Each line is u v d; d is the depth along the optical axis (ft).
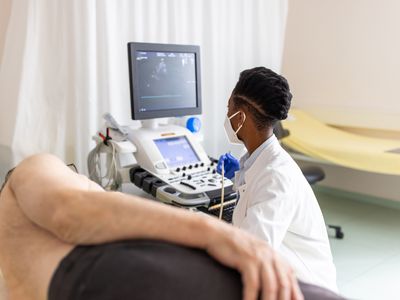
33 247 1.92
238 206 4.83
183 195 5.63
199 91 7.13
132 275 1.50
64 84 7.53
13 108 7.17
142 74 6.38
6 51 7.18
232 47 10.14
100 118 8.00
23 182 2.03
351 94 13.82
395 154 10.77
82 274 1.55
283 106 4.70
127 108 8.36
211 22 9.46
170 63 6.71
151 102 6.52
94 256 1.60
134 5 8.17
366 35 13.26
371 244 11.05
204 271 1.60
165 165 6.30
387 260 10.21
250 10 10.44
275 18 10.96
